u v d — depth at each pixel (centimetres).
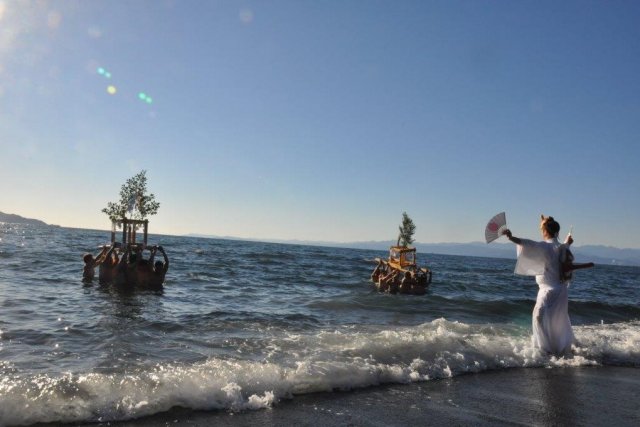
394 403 477
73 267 2189
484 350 704
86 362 585
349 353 643
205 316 1034
